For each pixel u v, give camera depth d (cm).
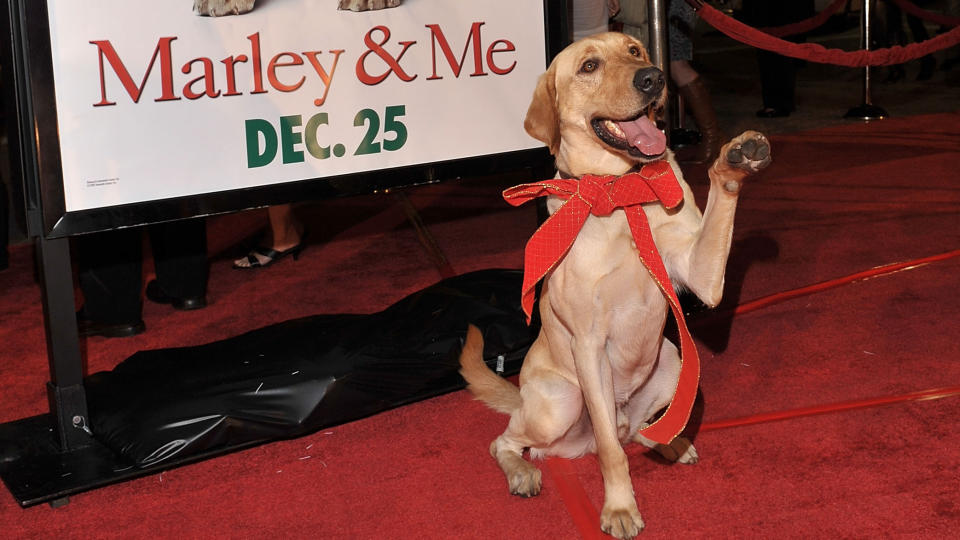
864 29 887
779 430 311
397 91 358
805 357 370
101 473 305
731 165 231
